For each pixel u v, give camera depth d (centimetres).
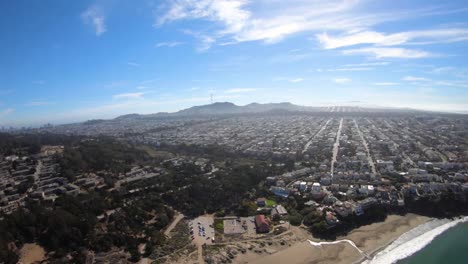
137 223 15988
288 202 19062
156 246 14088
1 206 16812
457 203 18612
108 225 15425
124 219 15925
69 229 14250
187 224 16462
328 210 17362
